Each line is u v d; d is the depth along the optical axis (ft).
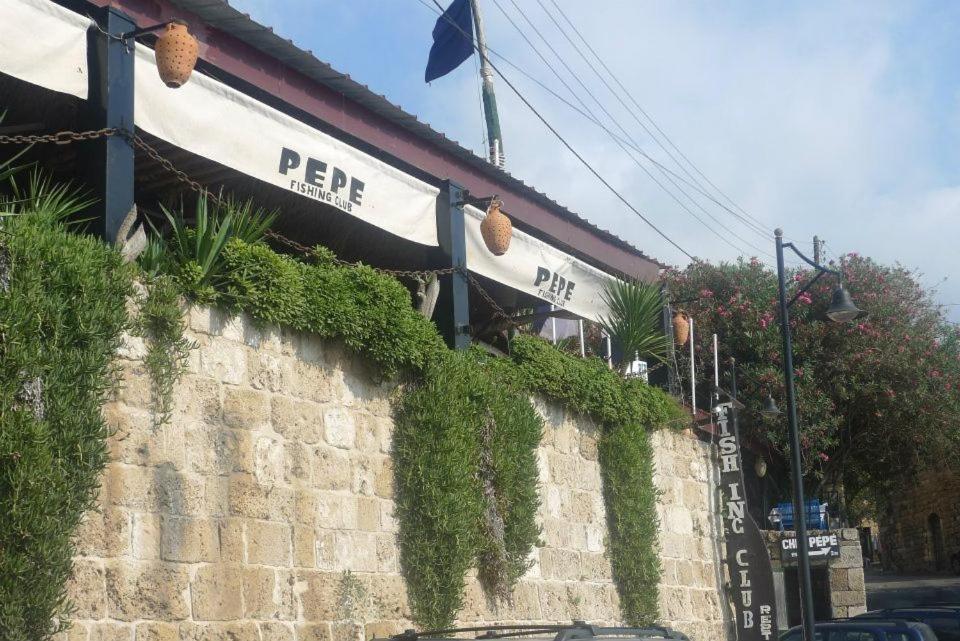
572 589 44.45
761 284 86.69
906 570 145.28
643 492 49.78
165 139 31.12
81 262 25.71
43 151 35.60
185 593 27.76
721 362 84.02
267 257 31.53
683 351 69.92
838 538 74.38
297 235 44.88
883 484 99.40
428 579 35.53
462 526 36.65
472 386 39.06
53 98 33.22
